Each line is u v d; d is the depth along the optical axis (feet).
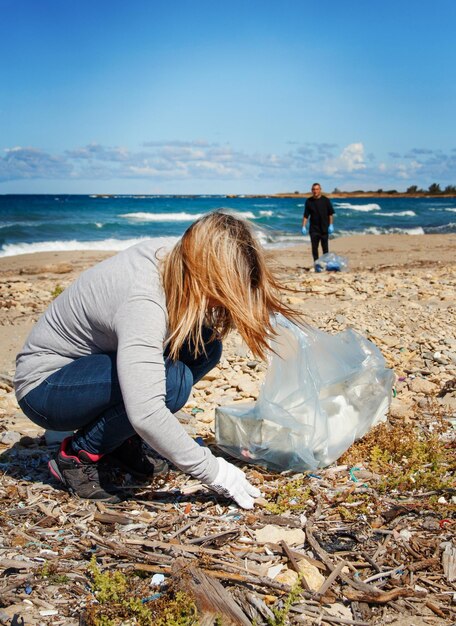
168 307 7.78
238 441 10.09
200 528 8.11
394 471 9.59
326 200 41.24
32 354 8.84
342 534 7.98
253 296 7.80
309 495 8.99
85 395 8.43
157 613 6.33
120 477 9.59
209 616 6.27
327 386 10.34
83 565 7.30
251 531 8.04
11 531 8.05
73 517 8.48
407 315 21.38
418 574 7.19
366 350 11.60
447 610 6.59
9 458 10.55
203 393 14.16
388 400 11.68
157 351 7.68
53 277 37.76
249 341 7.68
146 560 7.30
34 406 8.82
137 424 7.67
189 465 8.08
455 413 12.25
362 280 31.65
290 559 7.27
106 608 6.44
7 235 78.79
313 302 24.58
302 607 6.61
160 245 8.19
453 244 63.00
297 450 9.57
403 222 113.19
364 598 6.70
